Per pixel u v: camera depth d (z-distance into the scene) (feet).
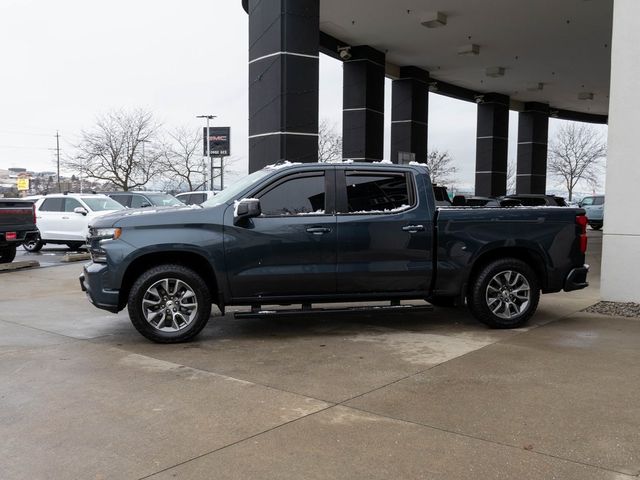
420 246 22.00
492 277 22.62
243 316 21.17
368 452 12.01
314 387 16.10
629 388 15.74
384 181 22.26
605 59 94.32
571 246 23.22
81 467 11.48
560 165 214.28
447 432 12.98
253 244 21.08
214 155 174.60
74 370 17.88
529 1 67.56
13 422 13.79
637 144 25.85
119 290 20.80
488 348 20.03
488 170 121.60
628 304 26.58
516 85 113.70
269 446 12.35
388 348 20.22
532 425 13.32
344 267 21.57
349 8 70.13
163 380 16.83
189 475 11.12
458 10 70.85
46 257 54.65
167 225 20.84
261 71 50.06
